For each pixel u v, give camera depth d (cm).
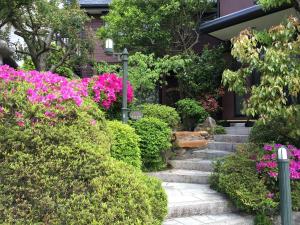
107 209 280
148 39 929
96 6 1136
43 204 284
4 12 625
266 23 783
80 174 305
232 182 482
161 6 893
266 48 505
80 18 828
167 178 608
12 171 304
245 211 476
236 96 938
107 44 671
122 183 303
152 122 634
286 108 484
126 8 921
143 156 620
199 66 912
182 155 696
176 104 891
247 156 534
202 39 1030
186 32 970
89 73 1061
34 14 777
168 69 847
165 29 941
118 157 496
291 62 482
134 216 284
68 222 273
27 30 814
